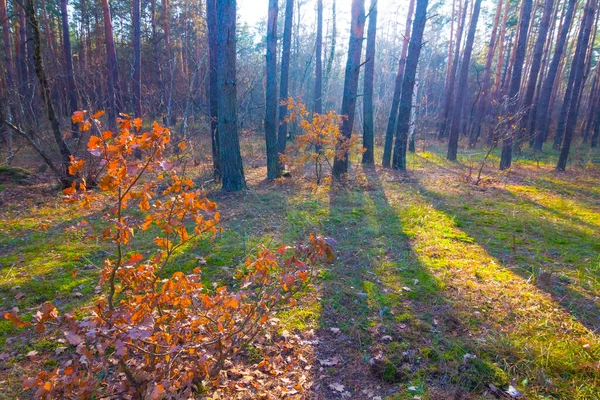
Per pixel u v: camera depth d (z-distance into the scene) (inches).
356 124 1127.0
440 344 116.6
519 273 166.2
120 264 78.1
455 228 228.1
